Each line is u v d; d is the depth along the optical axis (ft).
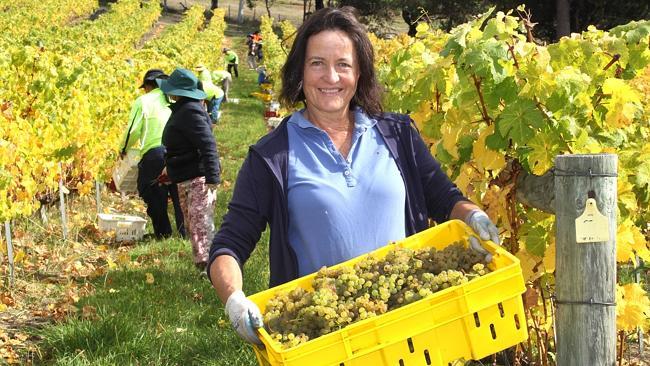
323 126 10.42
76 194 36.68
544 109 12.84
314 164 10.12
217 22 169.48
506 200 13.39
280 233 10.07
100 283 24.27
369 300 8.89
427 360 8.71
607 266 10.05
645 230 18.06
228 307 8.95
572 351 10.21
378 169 10.21
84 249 28.63
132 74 43.06
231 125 65.67
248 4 236.02
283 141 10.26
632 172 13.44
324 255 10.02
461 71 12.70
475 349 8.75
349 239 9.97
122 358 17.44
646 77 17.40
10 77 30.50
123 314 20.01
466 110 13.16
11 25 106.63
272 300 9.27
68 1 172.55
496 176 13.35
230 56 115.96
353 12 10.37
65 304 21.15
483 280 8.73
